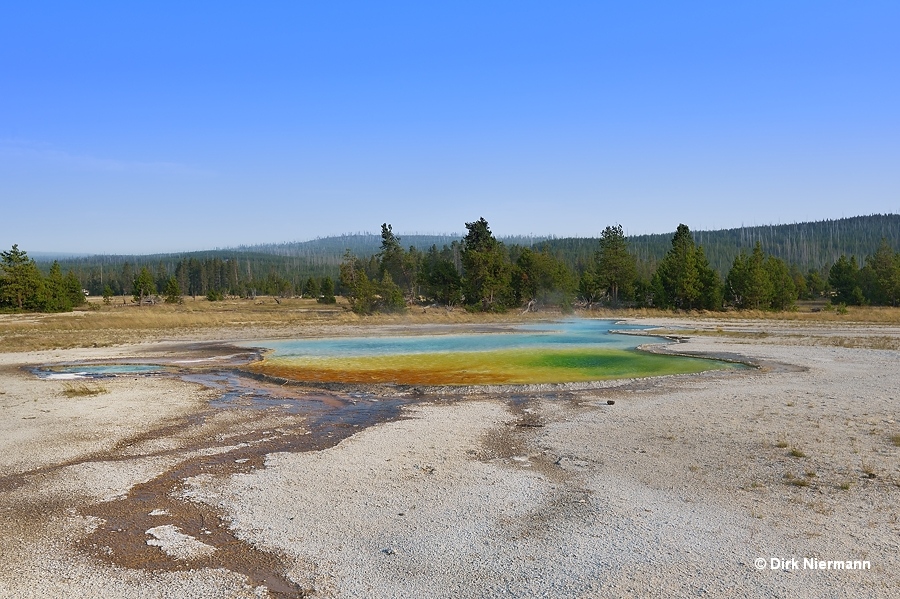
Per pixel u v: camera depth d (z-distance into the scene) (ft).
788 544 27.48
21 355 109.70
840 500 32.81
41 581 24.91
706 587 23.77
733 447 43.91
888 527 29.07
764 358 95.35
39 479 38.50
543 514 31.89
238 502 34.19
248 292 552.82
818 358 94.89
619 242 285.02
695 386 71.46
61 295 289.94
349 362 95.50
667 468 39.37
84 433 50.83
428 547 28.04
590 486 36.19
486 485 36.70
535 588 24.06
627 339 130.82
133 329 162.81
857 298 289.12
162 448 46.19
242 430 52.16
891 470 37.78
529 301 258.98
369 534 29.60
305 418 57.00
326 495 35.22
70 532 30.09
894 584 23.67
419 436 49.21
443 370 86.02
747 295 244.42
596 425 52.08
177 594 23.88
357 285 233.35
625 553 26.99
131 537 29.50
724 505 32.53
